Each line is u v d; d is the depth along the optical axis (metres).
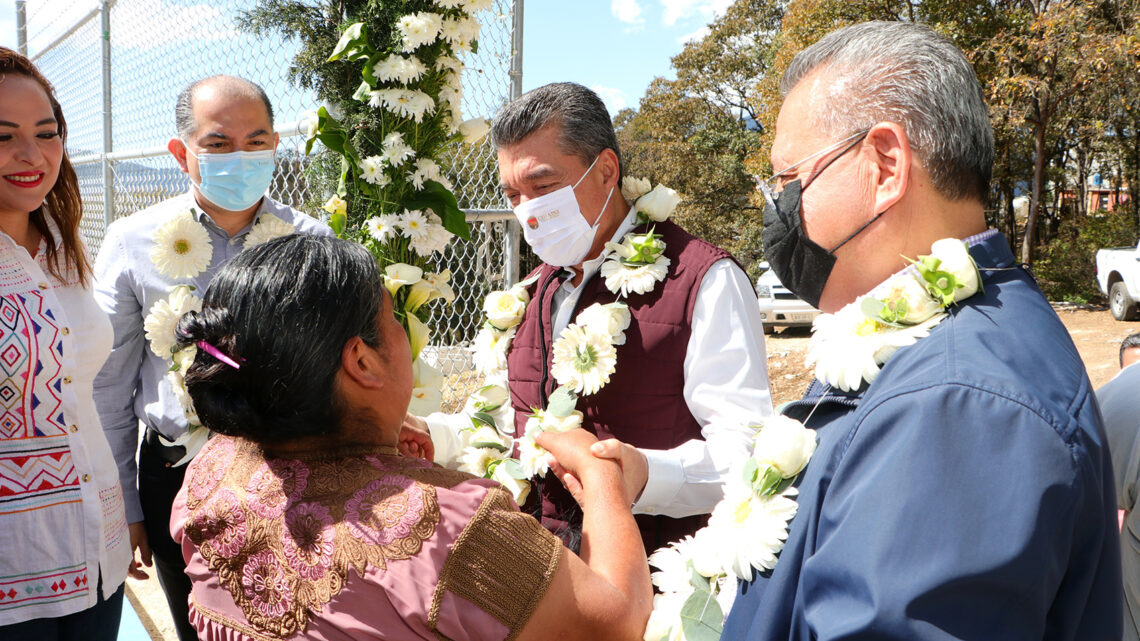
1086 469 0.80
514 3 3.33
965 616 0.76
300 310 1.01
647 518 1.81
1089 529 0.83
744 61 27.20
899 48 1.02
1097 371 9.30
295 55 2.91
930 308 0.95
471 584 0.96
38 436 1.76
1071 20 16.19
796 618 0.91
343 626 0.96
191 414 2.08
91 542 1.85
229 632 1.06
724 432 1.72
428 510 0.98
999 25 17.45
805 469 1.02
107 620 1.97
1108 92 18.36
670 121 28.64
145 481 2.45
